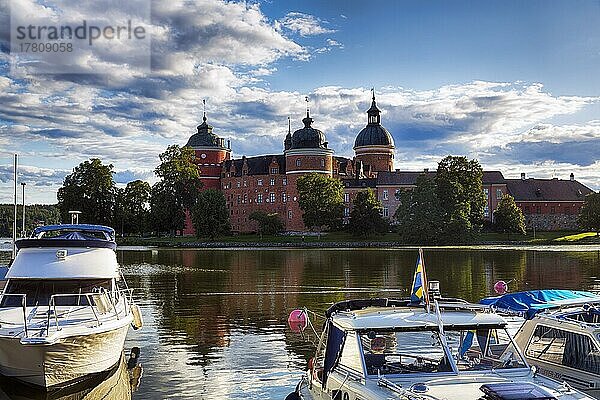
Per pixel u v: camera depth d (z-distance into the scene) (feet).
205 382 52.24
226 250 306.14
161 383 51.98
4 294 55.67
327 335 34.91
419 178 362.12
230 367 57.00
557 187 511.81
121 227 383.65
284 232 458.91
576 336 36.68
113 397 48.08
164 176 394.93
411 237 354.74
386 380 28.48
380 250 293.43
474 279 139.64
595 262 191.21
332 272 165.27
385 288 125.18
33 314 53.01
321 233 425.28
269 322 81.51
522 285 125.39
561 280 135.03
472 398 26.43
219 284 134.00
